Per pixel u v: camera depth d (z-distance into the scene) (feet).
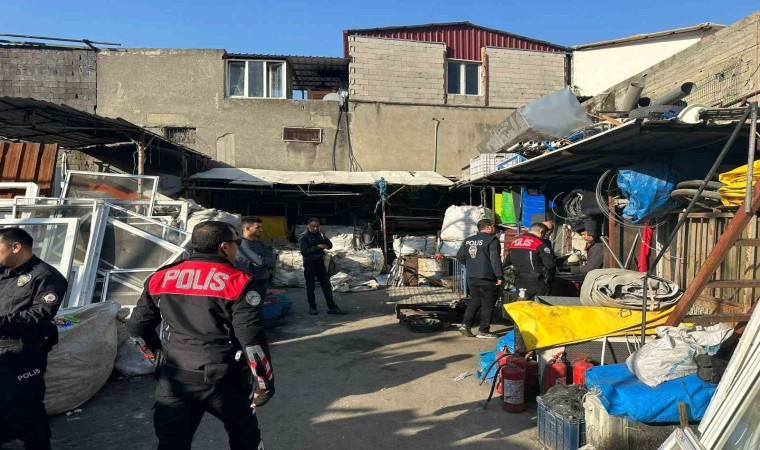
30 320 9.36
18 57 45.80
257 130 48.70
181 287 8.36
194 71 47.85
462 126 51.88
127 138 38.17
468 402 14.55
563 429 11.07
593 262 23.16
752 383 7.30
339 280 37.45
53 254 16.76
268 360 8.21
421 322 23.58
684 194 16.02
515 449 11.74
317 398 15.03
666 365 10.78
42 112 30.45
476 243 22.09
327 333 23.30
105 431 12.56
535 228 21.47
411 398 14.92
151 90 47.34
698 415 10.24
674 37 50.70
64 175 32.76
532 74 54.08
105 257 19.15
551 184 28.66
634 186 17.07
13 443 11.73
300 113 49.39
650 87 37.45
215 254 8.79
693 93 32.81
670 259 19.10
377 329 24.04
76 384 13.48
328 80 59.77
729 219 15.93
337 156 50.06
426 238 41.73
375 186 44.34
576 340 13.99
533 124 23.26
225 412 8.36
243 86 49.44
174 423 8.02
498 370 14.23
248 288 8.30
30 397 9.49
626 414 10.30
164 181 42.68
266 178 43.80
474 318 23.71
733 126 13.74
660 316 14.23
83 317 14.37
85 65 46.62
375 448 11.82
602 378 11.14
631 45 52.70
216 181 44.06
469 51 53.36
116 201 28.63
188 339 8.15
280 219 46.91
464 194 51.57
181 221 28.02
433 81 52.01
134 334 8.71
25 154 27.73
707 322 13.33
